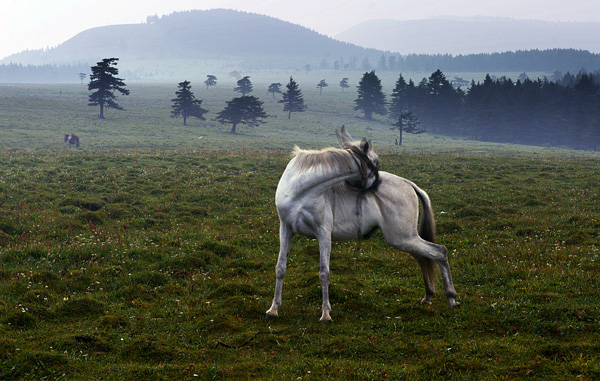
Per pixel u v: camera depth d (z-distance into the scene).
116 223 13.62
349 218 7.19
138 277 8.92
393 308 7.53
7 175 20.48
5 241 11.02
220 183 20.55
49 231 12.20
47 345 5.87
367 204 7.25
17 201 15.73
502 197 18.14
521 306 7.32
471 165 28.27
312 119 139.00
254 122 114.69
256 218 14.80
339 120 143.88
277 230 13.44
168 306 7.66
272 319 7.11
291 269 10.02
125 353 5.77
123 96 161.00
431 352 5.87
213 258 10.53
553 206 16.67
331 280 8.97
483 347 5.91
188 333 6.50
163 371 5.29
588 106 141.62
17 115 86.62
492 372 5.24
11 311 6.78
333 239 7.42
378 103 153.88
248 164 26.94
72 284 8.38
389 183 7.50
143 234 12.57
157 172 23.27
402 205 7.41
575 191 19.42
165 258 10.31
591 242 11.60
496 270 9.59
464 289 8.57
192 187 19.61
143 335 6.34
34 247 10.45
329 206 7.04
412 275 9.61
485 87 154.00
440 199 17.88
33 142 58.16
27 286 7.97
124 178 21.38
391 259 10.62
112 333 6.37
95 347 5.91
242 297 7.84
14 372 5.09
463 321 6.95
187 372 5.27
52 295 7.77
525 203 17.27
